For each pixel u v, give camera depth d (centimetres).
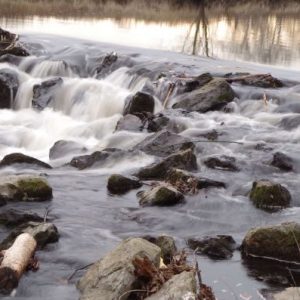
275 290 623
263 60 2358
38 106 1673
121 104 1622
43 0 3638
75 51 2100
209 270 663
